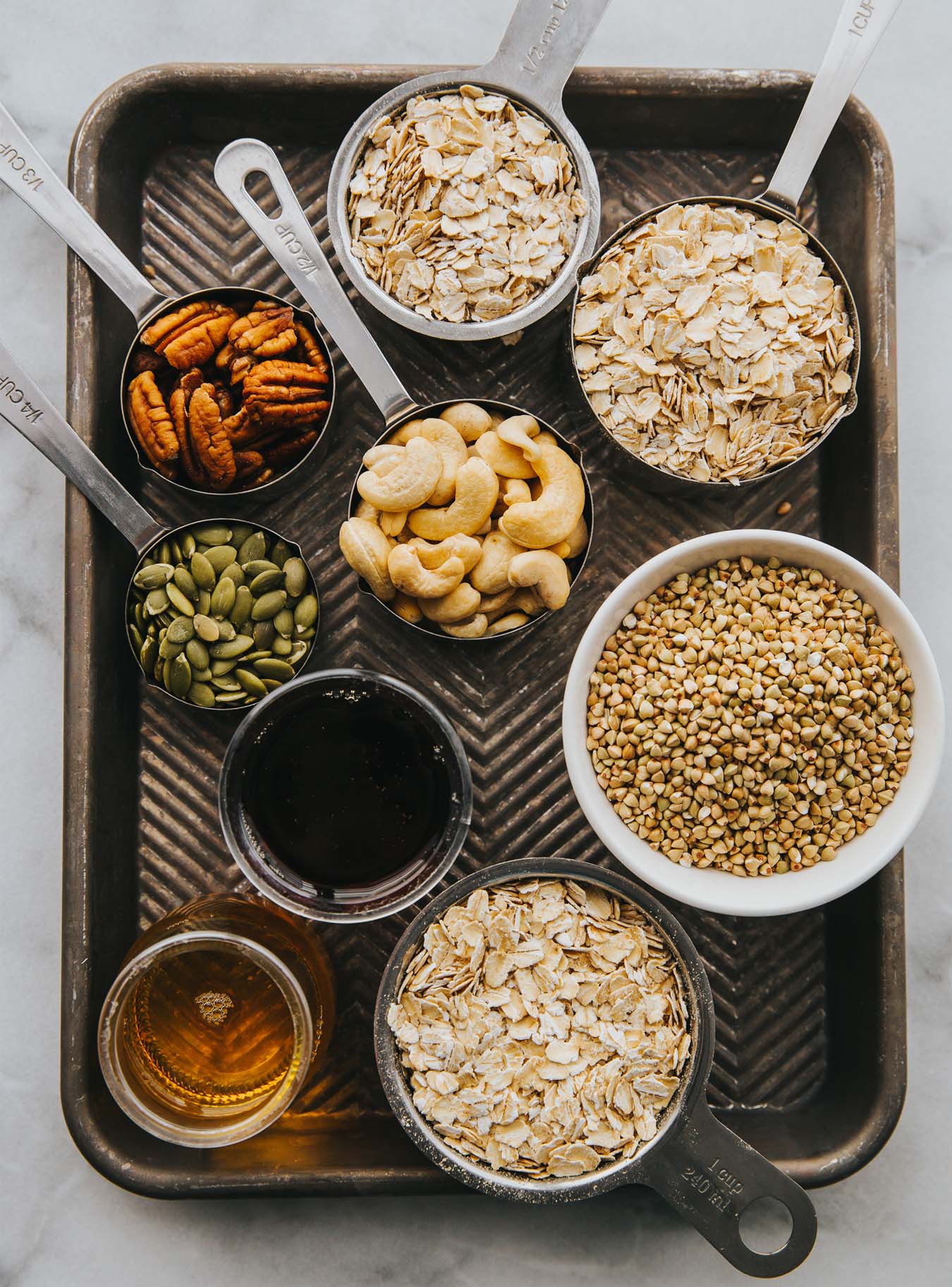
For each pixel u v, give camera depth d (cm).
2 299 43
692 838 39
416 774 40
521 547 39
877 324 40
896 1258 43
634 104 40
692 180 42
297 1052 36
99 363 39
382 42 43
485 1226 42
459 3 43
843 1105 40
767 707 38
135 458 41
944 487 44
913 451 44
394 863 40
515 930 37
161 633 39
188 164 42
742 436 39
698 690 38
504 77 39
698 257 39
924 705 38
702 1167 37
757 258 39
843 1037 41
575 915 38
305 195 42
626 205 42
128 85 39
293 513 41
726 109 41
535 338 41
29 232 43
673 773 38
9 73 43
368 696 40
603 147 42
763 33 44
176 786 41
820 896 37
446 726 39
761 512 42
